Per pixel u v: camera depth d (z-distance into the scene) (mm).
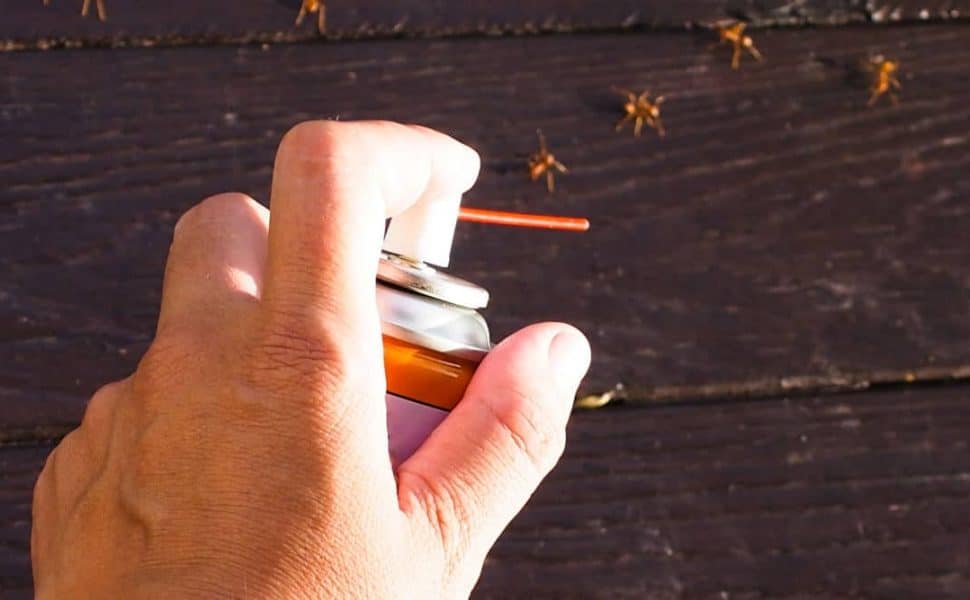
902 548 628
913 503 631
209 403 465
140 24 629
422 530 472
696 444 628
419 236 495
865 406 636
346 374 458
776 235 640
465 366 490
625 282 632
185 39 631
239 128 629
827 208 644
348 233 460
